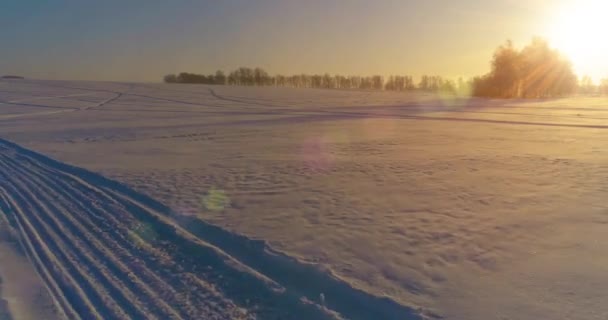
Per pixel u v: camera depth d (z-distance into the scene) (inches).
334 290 172.1
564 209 274.7
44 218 283.7
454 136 737.0
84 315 160.7
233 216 267.1
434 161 471.5
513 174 392.5
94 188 364.5
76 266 204.2
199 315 157.9
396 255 202.4
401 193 323.3
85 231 254.4
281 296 170.1
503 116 1247.5
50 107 1769.2
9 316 160.2
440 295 163.8
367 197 312.2
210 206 292.0
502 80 2945.4
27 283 187.6
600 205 282.8
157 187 352.8
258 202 302.4
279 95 2770.7
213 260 206.1
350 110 1583.4
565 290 166.1
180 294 174.1
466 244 215.6
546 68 2962.6
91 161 499.8
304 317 156.0
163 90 2987.2
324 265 189.2
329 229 240.2
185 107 1808.6
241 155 541.0
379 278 178.7
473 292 165.8
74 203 320.2
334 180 376.8
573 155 506.3
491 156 502.3
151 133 849.5
